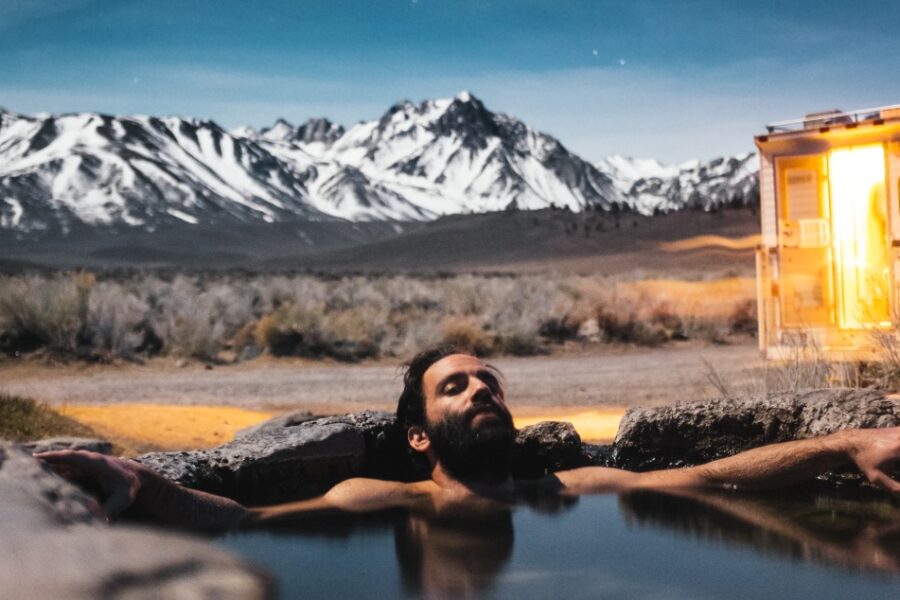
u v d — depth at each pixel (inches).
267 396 617.3
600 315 1036.5
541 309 1061.8
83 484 115.0
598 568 93.2
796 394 188.7
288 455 157.8
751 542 108.0
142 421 437.7
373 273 3811.5
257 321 1043.9
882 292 442.0
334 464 167.0
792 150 479.5
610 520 126.1
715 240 6156.5
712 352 909.8
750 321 1151.0
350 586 86.4
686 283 1653.5
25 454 70.5
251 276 3024.1
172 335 900.0
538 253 6678.2
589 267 5502.0
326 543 111.4
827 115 482.0
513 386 641.6
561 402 546.0
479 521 127.5
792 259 484.7
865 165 479.2
